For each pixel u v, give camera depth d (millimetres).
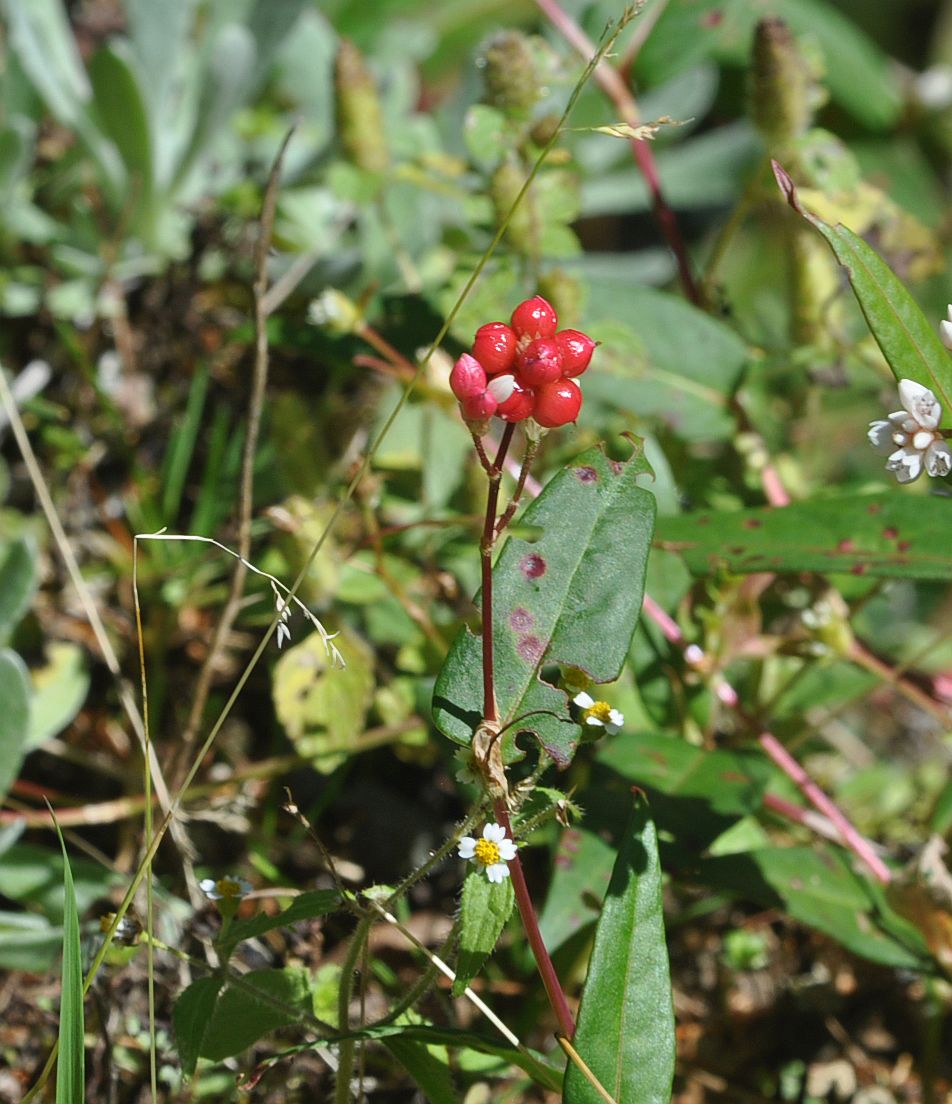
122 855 591
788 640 574
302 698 573
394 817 610
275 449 613
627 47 654
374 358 623
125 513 666
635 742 548
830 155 617
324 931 577
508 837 463
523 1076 522
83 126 696
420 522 583
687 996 582
